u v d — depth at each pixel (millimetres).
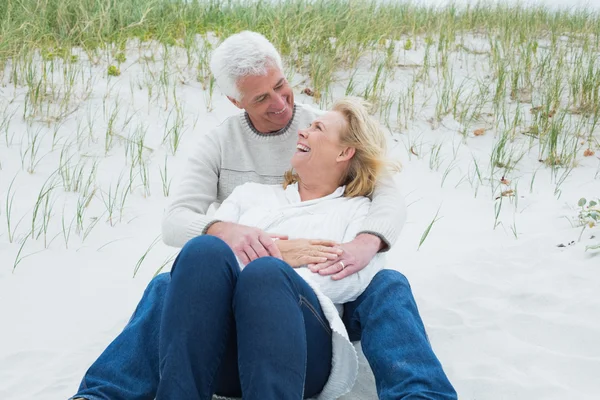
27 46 6578
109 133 5648
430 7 9141
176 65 6805
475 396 2793
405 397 2416
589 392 2785
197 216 3006
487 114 6508
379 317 2674
